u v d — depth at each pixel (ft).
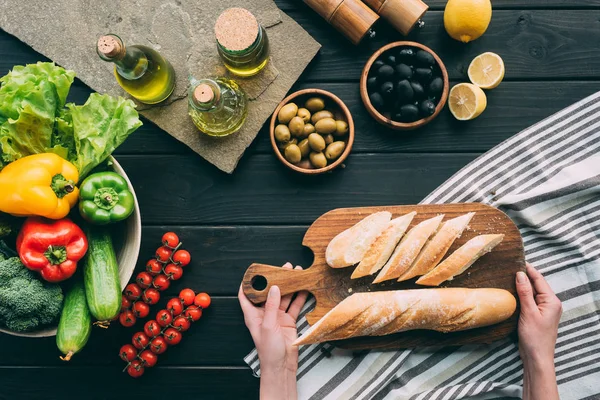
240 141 4.17
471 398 4.21
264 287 4.24
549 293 3.96
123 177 3.67
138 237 3.68
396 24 4.07
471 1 3.86
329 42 4.32
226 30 3.60
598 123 4.21
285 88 4.19
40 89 3.35
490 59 4.15
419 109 4.00
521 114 4.29
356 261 3.91
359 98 4.32
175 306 4.12
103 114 3.57
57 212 3.37
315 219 4.33
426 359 4.19
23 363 4.31
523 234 4.26
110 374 4.33
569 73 4.33
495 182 4.23
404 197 4.33
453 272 3.90
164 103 4.16
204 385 4.33
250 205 4.32
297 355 4.06
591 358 4.11
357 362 4.10
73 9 4.14
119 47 3.29
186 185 4.32
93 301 3.48
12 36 4.25
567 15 4.33
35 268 3.41
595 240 4.16
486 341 4.02
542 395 3.83
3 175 3.32
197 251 4.31
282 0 4.31
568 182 4.10
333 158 4.07
